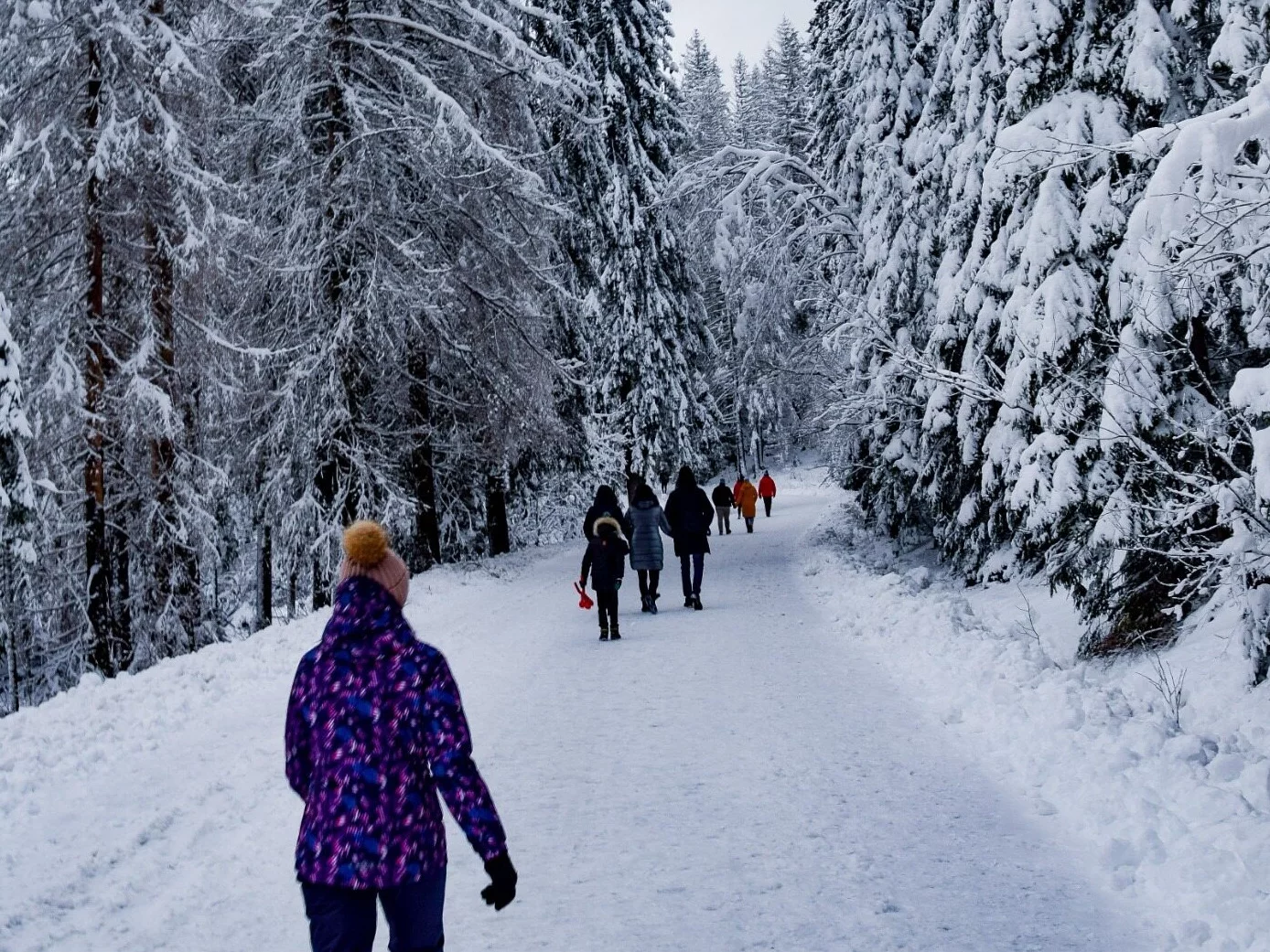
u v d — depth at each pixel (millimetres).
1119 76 9984
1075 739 6297
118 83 14758
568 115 19297
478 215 18844
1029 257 10141
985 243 12047
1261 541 6613
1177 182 5945
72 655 17203
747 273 21734
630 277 29500
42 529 15609
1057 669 8289
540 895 4754
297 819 6035
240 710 9055
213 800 6430
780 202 22141
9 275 15047
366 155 17047
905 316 17250
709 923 4355
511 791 6375
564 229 22125
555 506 33000
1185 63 9898
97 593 15219
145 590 17875
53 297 15266
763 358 22547
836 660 10117
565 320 24578
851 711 8000
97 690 10164
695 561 14523
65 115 14750
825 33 27625
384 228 17344
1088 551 9531
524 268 19672
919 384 14320
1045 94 10695
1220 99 9344
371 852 2818
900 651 10055
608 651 11352
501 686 9711
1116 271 9359
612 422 30203
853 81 20938
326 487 17891
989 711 7355
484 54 18188
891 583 13805
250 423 17938
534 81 18250
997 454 11609
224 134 17453
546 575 20125
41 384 15164
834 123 26453
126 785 6762
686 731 7676
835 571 17031
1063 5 10391
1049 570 10352
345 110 17688
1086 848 4965
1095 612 9422
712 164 22188
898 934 4141
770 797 5992
